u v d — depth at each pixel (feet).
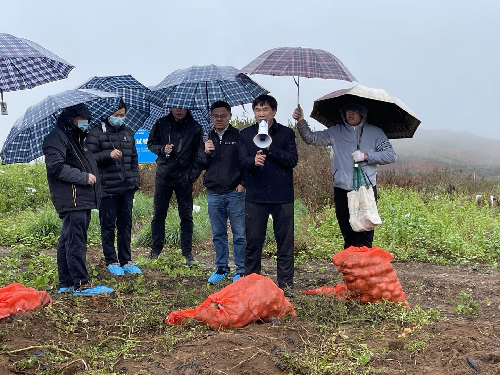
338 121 18.80
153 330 13.30
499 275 22.25
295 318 13.91
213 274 19.43
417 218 28.96
